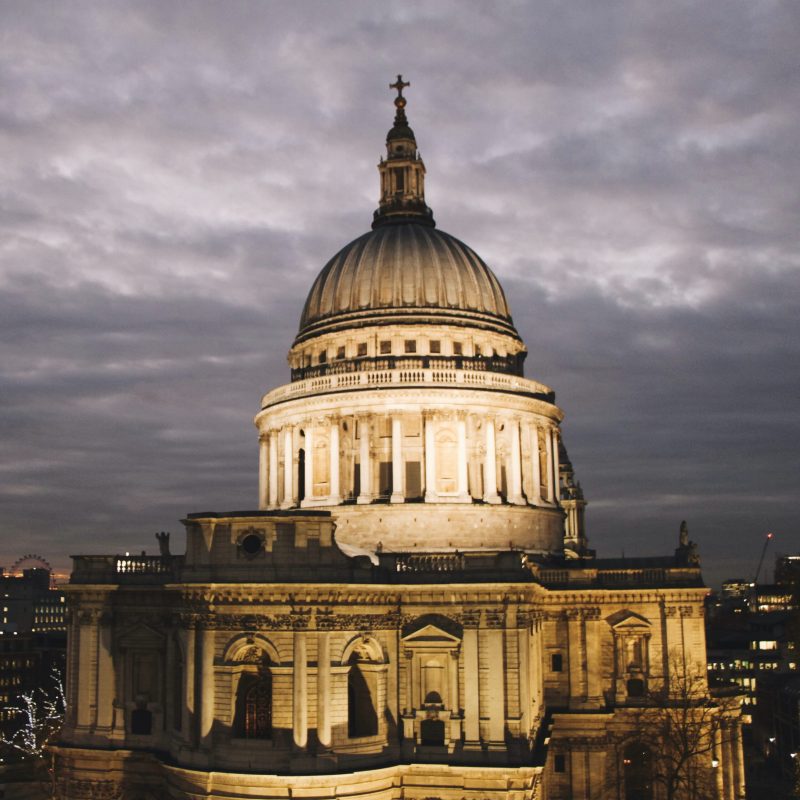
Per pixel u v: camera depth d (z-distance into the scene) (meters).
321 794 67.06
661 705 85.31
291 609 70.19
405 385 96.00
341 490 96.69
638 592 90.69
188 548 73.94
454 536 93.19
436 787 70.94
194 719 71.06
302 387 100.88
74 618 82.44
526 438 101.31
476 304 105.94
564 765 88.69
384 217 115.88
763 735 158.75
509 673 71.69
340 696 70.25
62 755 80.12
